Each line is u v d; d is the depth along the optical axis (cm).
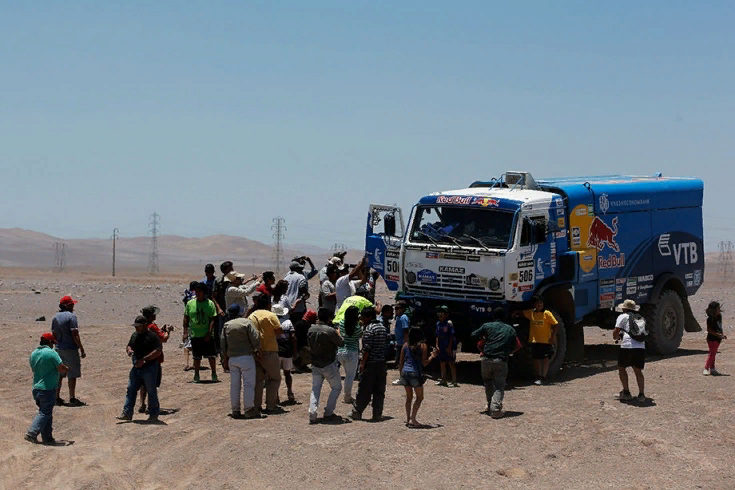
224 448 1370
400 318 1873
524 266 1806
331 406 1523
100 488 1207
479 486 1184
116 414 1616
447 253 1847
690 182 2319
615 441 1380
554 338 1861
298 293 1962
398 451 1330
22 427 1537
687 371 1944
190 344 2003
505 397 1692
